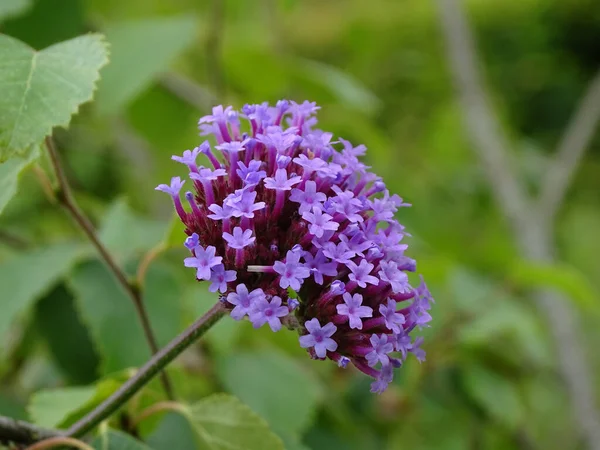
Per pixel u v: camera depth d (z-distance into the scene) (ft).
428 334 1.43
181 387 1.06
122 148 1.82
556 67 4.19
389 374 0.81
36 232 1.53
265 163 0.85
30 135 0.84
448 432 1.55
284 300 0.81
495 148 2.10
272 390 1.21
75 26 1.29
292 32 3.16
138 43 1.37
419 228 1.92
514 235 2.00
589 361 2.42
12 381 1.38
